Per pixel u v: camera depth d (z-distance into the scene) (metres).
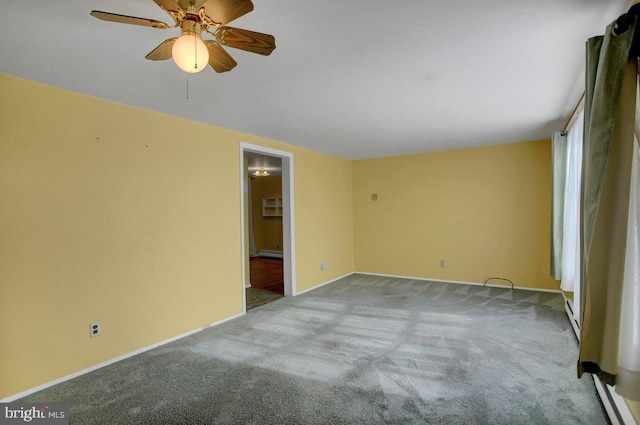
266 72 2.25
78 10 1.52
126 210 2.86
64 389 2.33
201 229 3.51
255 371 2.56
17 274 2.24
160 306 3.11
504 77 2.39
